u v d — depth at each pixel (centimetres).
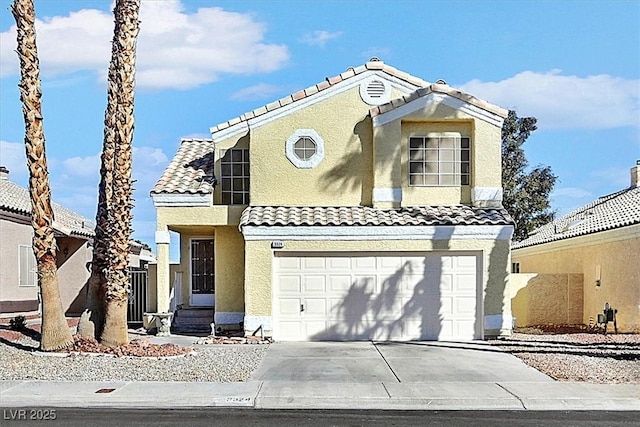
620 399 1216
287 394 1243
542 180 4500
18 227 2578
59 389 1270
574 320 2433
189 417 1093
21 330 2002
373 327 1959
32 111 1559
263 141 2091
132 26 1609
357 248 1942
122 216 1622
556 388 1298
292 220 1945
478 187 2050
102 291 1722
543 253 2959
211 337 1966
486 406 1187
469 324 1961
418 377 1401
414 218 1959
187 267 2428
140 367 1462
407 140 2073
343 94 2095
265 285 1938
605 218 2472
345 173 2083
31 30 1548
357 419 1088
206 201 2105
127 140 1614
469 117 2050
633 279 2059
